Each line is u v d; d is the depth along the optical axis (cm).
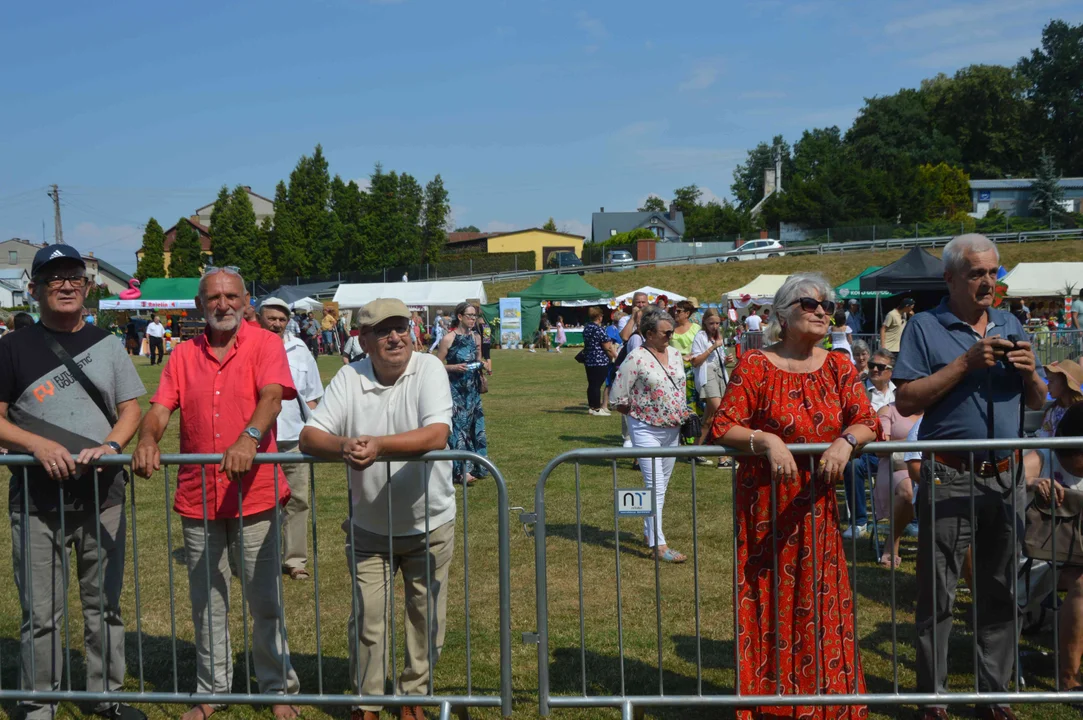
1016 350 354
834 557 371
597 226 9919
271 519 394
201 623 396
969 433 379
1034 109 8669
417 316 2748
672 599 557
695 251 5703
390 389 383
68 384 387
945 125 8744
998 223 5725
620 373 640
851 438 358
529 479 941
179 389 402
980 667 392
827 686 367
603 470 987
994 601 388
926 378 375
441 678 438
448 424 374
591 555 655
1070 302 2581
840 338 1289
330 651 480
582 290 4012
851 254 5216
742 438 364
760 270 4975
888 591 570
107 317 4034
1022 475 385
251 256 6638
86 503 389
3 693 375
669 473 647
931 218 7019
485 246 8462
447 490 388
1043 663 454
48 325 393
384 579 386
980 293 377
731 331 3080
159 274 7706
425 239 7212
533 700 409
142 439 372
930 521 381
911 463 555
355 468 351
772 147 11256
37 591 386
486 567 630
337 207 6775
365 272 5859
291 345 611
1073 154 8562
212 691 385
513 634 500
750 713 372
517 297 3962
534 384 2141
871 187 7050
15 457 373
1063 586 413
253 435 370
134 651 488
